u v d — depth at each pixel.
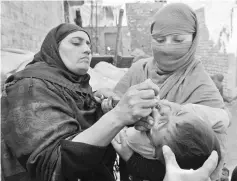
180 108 0.84
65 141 0.87
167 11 1.10
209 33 8.12
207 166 0.67
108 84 3.89
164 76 1.19
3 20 2.64
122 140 1.00
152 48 1.17
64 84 1.24
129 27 11.61
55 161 0.90
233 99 6.95
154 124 0.83
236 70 7.03
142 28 11.50
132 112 0.83
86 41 1.38
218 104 1.09
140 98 0.83
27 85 1.11
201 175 0.66
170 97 1.13
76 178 0.91
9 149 1.22
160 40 1.12
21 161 1.03
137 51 9.77
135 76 1.32
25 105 1.05
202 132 0.73
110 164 1.27
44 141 0.96
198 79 1.13
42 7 4.78
